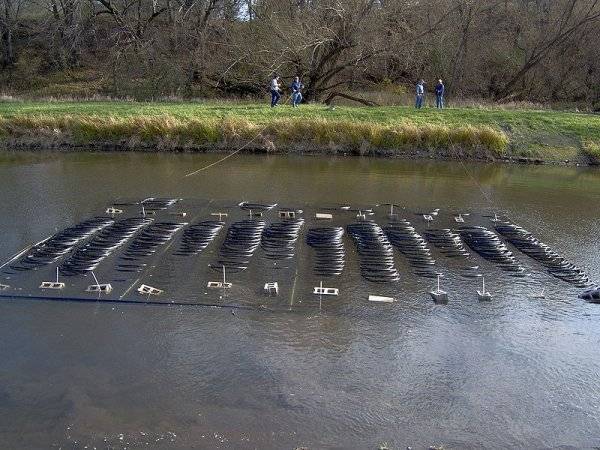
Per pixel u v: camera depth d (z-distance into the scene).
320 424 5.61
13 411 5.62
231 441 5.32
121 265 9.06
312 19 28.25
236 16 32.56
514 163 19.80
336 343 7.03
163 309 7.71
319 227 11.27
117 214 11.85
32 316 7.45
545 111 25.16
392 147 20.39
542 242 11.00
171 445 5.24
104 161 18.05
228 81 31.88
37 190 13.88
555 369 6.64
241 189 14.44
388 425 5.64
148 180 15.27
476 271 9.30
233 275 8.80
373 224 11.42
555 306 8.17
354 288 8.50
